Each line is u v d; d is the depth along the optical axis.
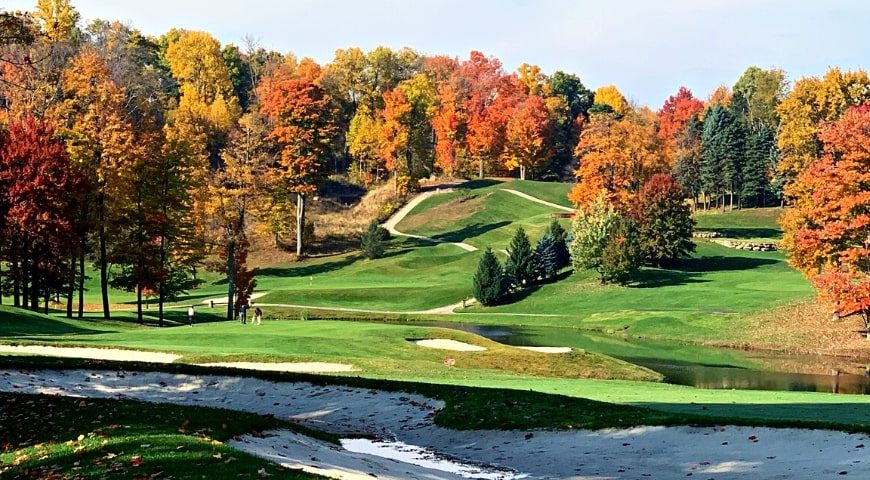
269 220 110.44
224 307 83.75
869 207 59.75
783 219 68.00
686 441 22.34
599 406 27.30
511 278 95.44
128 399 26.20
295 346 45.28
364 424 27.84
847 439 20.83
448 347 50.56
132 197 61.09
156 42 189.25
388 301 92.00
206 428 19.88
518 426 25.28
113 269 98.38
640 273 96.38
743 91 195.75
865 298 57.75
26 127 58.59
